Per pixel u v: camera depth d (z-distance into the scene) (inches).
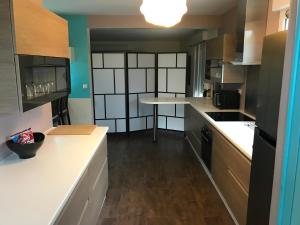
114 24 189.9
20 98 58.8
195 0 144.9
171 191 124.0
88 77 200.1
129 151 181.0
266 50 56.6
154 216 104.4
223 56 138.8
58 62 84.0
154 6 71.4
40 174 65.4
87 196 76.7
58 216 51.1
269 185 54.9
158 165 155.6
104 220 101.7
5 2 54.8
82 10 171.3
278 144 36.0
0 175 64.8
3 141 76.1
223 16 185.5
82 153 80.3
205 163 145.1
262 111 58.5
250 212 67.6
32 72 64.4
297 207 32.2
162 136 218.1
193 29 208.1
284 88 34.0
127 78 217.6
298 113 31.3
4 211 49.3
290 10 32.7
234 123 120.2
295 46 31.4
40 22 69.4
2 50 56.8
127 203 113.6
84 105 204.5
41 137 84.6
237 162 92.1
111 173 144.6
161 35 268.4
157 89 235.9
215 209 108.8
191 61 255.9
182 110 225.9
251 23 109.0
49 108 109.3
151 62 229.3
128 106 223.0
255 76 131.6
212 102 175.6
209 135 133.8
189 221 101.1
